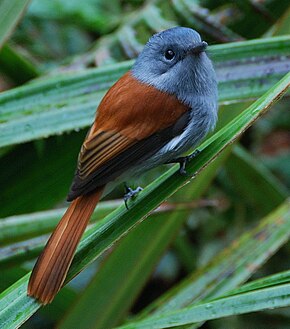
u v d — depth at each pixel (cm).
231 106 862
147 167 734
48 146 900
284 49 767
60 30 1292
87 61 988
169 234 848
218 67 771
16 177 906
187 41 748
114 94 734
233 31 1003
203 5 1017
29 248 802
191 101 744
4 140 775
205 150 675
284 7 991
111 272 841
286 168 1312
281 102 1337
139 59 768
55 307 985
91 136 704
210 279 855
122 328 662
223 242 1238
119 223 656
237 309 637
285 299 629
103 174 683
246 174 1091
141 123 716
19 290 618
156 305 843
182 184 666
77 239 633
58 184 919
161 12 1007
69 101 791
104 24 1205
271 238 873
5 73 1005
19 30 1259
